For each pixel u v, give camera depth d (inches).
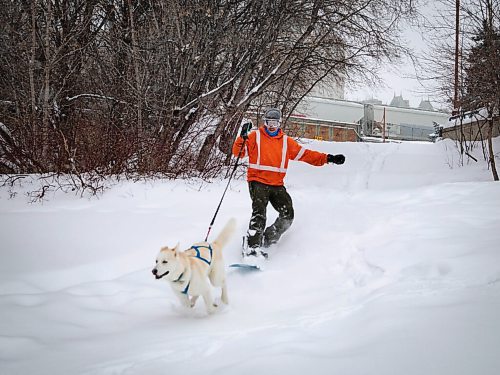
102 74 431.5
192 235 234.1
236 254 216.8
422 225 212.5
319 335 106.0
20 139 351.3
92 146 338.6
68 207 265.7
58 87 413.1
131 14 383.9
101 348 117.8
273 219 260.5
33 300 158.6
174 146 379.9
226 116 408.2
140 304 160.1
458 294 117.3
